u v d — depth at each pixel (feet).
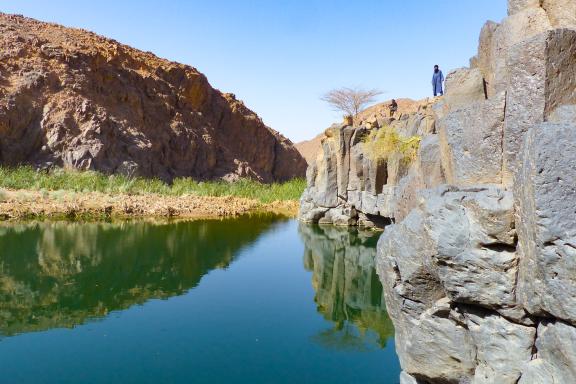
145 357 21.61
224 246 48.65
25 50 117.29
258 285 34.81
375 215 56.90
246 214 76.69
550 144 9.29
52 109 108.68
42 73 112.88
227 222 65.77
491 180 12.79
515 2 14.79
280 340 24.06
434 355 13.70
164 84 146.92
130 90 130.41
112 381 19.19
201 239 51.90
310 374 20.13
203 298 31.32
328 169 59.77
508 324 11.46
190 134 142.10
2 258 40.29
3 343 23.06
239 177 147.13
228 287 34.17
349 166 58.08
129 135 120.47
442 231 11.99
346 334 25.25
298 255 45.27
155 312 28.22
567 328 9.46
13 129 101.86
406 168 44.60
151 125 132.67
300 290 33.83
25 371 19.98
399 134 49.62
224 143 164.66
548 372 10.28
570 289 9.05
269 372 20.17
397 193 19.95
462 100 15.48
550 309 9.52
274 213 79.61
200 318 27.25
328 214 60.64
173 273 37.70
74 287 33.04
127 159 113.60
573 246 8.95
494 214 11.14
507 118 12.10
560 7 12.76
